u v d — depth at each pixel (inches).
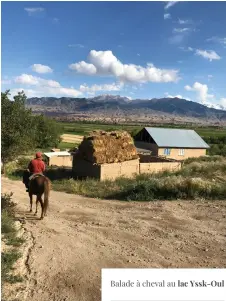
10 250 384.2
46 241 430.0
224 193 705.0
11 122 992.9
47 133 2726.4
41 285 313.1
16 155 1059.3
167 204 653.3
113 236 462.3
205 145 1991.9
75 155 1263.5
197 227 503.8
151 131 1952.5
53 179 1221.1
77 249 406.0
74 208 649.6
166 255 392.5
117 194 781.9
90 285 314.2
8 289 299.3
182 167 1209.4
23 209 623.5
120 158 1209.4
